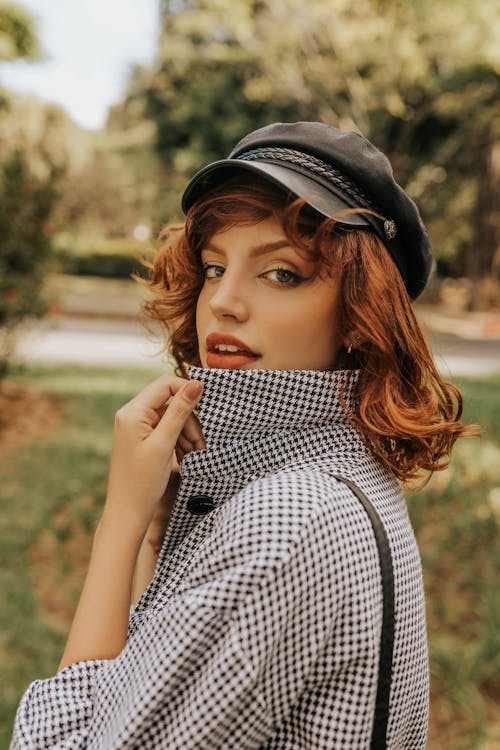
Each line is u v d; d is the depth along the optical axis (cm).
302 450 89
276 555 72
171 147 2205
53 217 840
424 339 99
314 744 74
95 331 1579
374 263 92
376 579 78
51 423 727
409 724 87
